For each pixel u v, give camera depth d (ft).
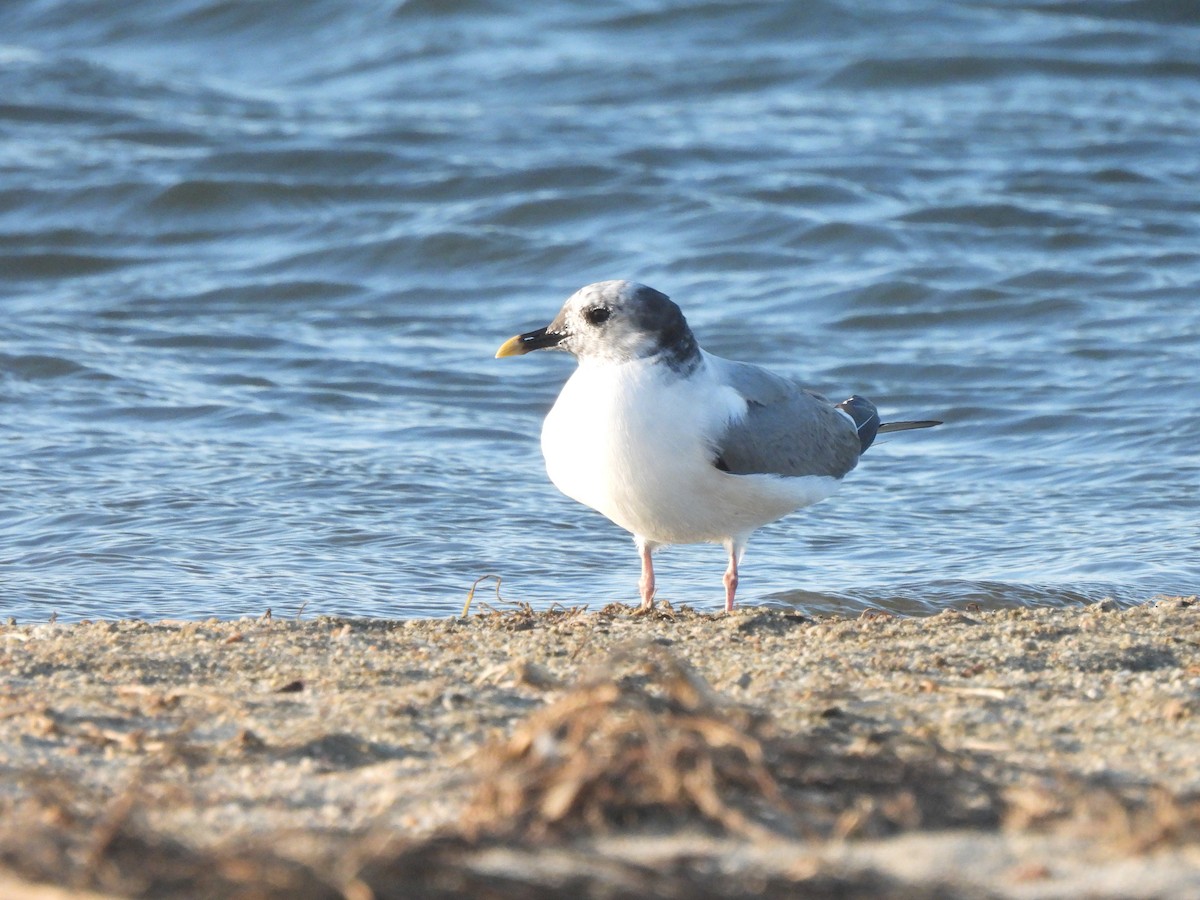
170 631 30.45
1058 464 52.60
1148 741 21.94
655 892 16.02
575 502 48.55
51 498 46.60
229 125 106.11
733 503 34.09
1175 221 85.76
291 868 16.11
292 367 64.03
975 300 73.67
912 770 19.83
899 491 50.42
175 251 84.17
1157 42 130.31
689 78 119.55
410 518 46.21
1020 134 105.50
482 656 28.17
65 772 20.84
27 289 77.25
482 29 133.49
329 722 23.11
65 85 115.55
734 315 72.18
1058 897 16.01
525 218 87.20
